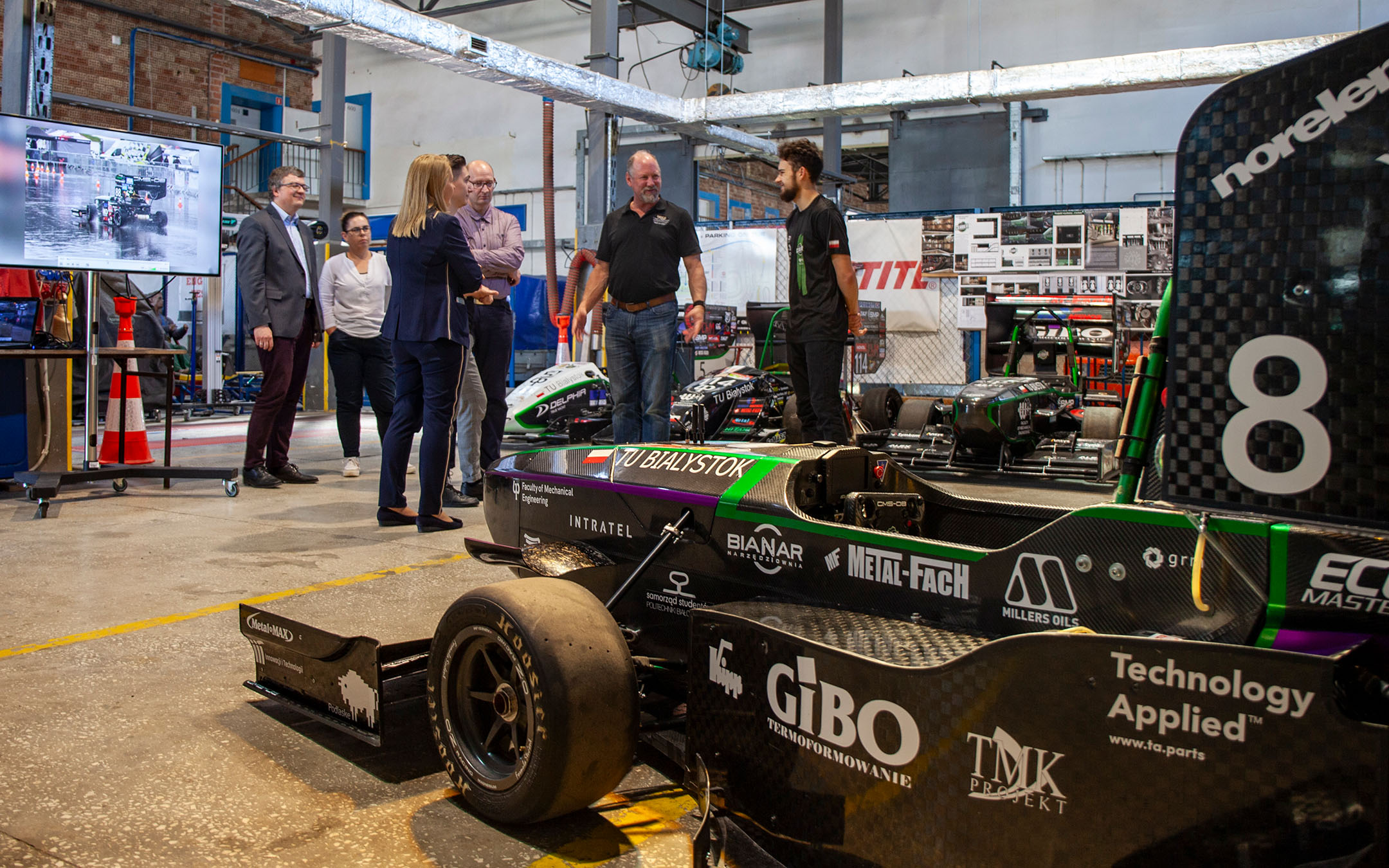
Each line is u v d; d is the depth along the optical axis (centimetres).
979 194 1738
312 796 225
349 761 244
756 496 237
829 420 554
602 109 1020
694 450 269
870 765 173
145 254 597
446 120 2259
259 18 2127
